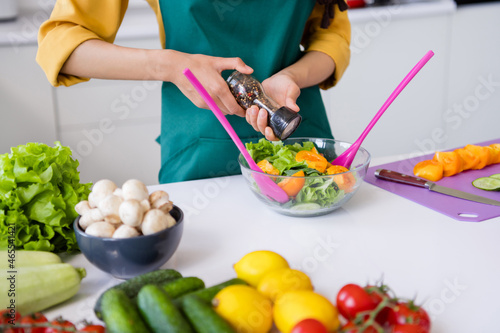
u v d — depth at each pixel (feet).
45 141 7.10
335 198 2.87
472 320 2.04
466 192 3.29
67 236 2.58
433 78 8.71
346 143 3.33
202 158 3.92
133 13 8.16
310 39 4.28
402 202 3.20
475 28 8.61
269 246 2.66
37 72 6.76
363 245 2.65
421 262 2.47
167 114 4.03
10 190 2.47
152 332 1.77
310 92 4.21
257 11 3.74
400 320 1.74
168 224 2.30
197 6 3.62
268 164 2.99
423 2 8.47
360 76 8.30
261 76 3.89
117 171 7.62
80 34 3.33
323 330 1.71
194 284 2.03
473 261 2.48
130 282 2.03
